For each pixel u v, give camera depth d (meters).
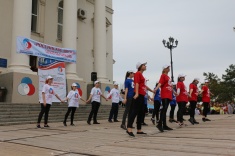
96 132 8.29
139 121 7.42
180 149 4.90
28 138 6.81
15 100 14.27
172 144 5.50
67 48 18.09
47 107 10.20
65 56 17.66
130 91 9.07
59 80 16.80
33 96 15.14
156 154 4.50
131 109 7.06
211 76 60.62
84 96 18.67
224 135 6.50
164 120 8.45
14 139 6.57
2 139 6.56
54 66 16.64
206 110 11.94
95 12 21.31
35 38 19.19
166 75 8.20
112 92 13.41
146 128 9.22
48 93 10.25
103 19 21.28
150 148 5.10
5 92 14.48
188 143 5.55
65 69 18.30
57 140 6.45
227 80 70.88
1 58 16.58
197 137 6.39
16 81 14.44
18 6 15.27
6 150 5.13
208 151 4.62
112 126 10.60
